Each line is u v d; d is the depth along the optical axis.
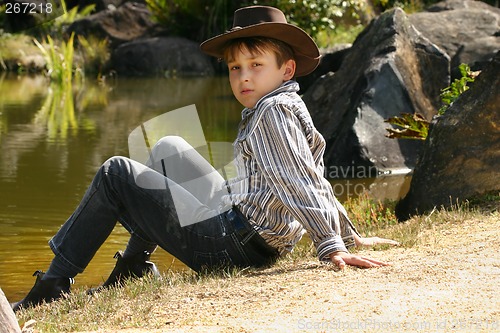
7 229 7.94
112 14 28.56
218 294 4.50
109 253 7.12
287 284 4.53
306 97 12.93
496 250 5.04
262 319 3.98
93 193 5.11
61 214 8.57
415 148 11.37
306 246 5.89
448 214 6.49
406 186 10.17
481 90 7.49
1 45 26.42
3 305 3.94
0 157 11.76
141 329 4.05
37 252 7.22
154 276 5.17
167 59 26.73
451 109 7.66
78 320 4.40
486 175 7.32
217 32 26.62
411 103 11.69
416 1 25.45
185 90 21.41
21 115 16.28
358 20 25.45
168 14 27.91
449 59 12.38
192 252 5.07
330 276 4.60
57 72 23.75
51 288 5.12
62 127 14.69
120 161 5.09
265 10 4.97
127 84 23.41
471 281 4.40
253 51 4.86
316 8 23.25
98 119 15.74
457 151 7.45
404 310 3.98
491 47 13.28
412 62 12.14
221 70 27.11
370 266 4.72
